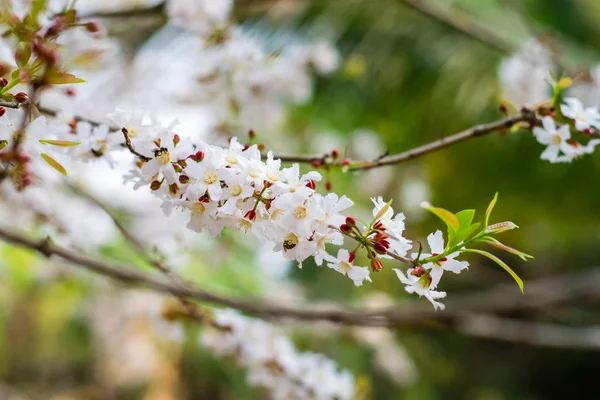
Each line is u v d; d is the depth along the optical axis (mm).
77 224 972
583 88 771
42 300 1785
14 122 545
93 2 865
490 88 1563
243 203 525
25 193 834
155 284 717
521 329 1232
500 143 1654
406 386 1834
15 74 535
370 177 1635
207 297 723
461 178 1740
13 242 685
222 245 1244
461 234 521
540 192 1734
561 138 601
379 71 1612
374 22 1590
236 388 1542
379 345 1518
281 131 1524
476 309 1222
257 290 1387
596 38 1697
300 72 934
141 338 1590
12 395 1980
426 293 525
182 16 816
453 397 2645
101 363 1847
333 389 771
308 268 2242
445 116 1647
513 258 2408
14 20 562
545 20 1634
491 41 1274
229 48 843
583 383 2920
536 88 830
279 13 1333
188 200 533
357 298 1741
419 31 1626
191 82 879
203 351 1552
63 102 645
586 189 1700
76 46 665
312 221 523
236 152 534
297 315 767
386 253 525
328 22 1499
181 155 532
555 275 2426
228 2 833
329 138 1619
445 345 2770
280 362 764
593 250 2340
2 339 1903
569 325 2287
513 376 2857
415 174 1705
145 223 1142
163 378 1574
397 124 1686
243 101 869
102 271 706
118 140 580
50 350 1990
